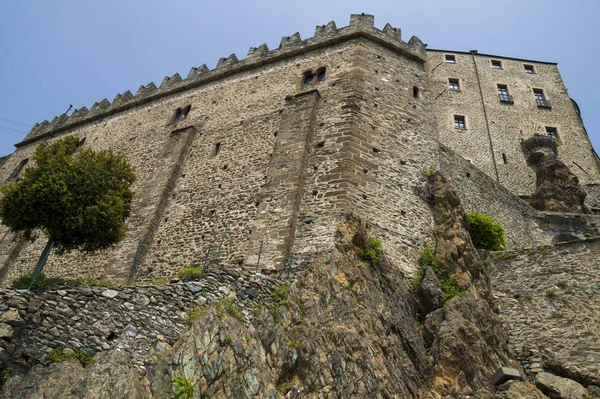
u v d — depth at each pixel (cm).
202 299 1060
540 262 1559
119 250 1756
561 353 1333
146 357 905
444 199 1703
